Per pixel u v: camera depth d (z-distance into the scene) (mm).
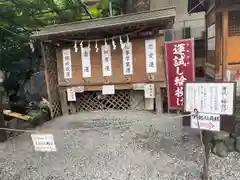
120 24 4980
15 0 6605
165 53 5375
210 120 2777
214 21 5180
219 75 4742
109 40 5945
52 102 6434
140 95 6438
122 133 4875
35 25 8219
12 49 9094
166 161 3547
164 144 4164
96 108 6852
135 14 5562
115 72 6039
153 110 6270
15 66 9320
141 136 4629
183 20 12414
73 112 6719
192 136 4418
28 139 5027
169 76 5434
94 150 4156
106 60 6031
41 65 9406
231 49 4344
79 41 5840
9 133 5480
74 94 6391
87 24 5648
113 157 3826
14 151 4410
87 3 9836
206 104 2775
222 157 3545
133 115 6027
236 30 4383
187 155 3670
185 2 12195
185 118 4207
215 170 3201
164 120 5480
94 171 3439
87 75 6234
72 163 3748
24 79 9453
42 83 7770
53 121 6117
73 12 8484
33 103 7789
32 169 3650
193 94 2846
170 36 11344
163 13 5000
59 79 6504
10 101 8555
